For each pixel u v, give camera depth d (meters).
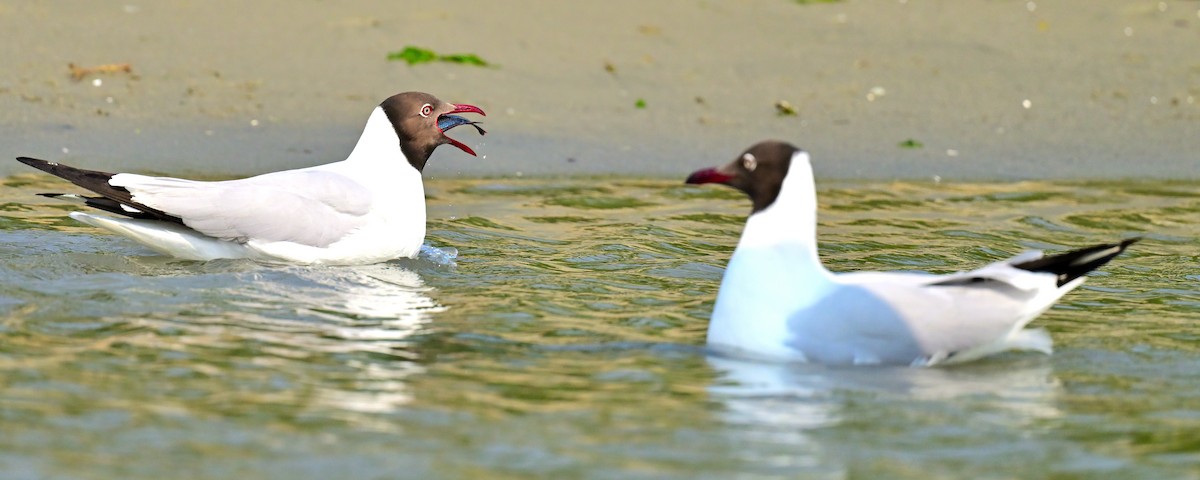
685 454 7.79
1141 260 13.62
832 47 24.30
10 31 21.36
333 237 12.52
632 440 8.00
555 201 16.12
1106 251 9.62
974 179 18.08
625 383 9.13
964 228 15.16
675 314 11.17
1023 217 15.87
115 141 17.55
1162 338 10.56
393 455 7.68
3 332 9.88
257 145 17.86
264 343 9.89
